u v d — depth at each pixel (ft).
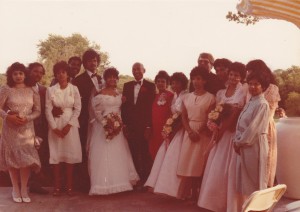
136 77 30.27
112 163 28.02
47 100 27.73
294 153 27.73
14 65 26.45
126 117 29.94
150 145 29.84
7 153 26.22
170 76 29.84
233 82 24.82
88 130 29.53
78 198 27.73
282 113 30.96
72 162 27.89
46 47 76.38
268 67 25.21
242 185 22.53
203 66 27.91
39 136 28.66
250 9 22.06
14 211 24.94
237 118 24.32
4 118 26.27
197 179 26.61
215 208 24.22
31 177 28.91
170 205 26.43
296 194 28.02
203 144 25.90
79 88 29.53
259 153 22.29
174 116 26.94
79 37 75.25
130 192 29.30
